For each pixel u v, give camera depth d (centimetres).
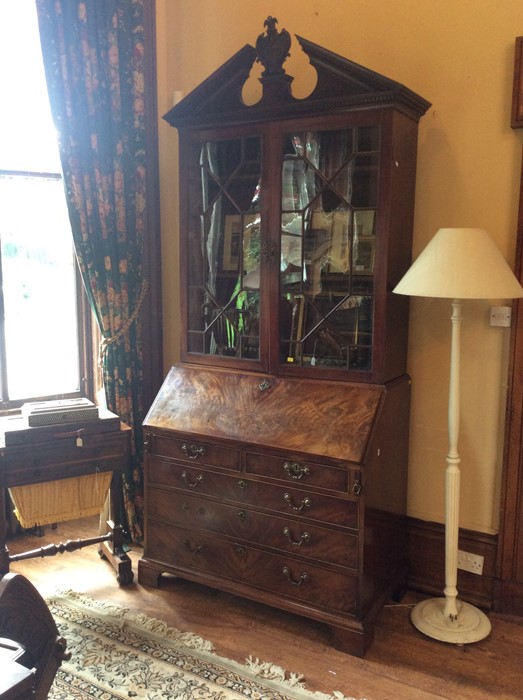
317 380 242
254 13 288
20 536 313
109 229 296
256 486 238
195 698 201
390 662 220
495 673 215
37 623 156
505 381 246
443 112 247
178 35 312
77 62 279
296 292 244
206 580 255
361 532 218
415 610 248
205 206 263
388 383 237
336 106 224
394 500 249
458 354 229
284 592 238
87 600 257
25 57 296
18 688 114
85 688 205
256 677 211
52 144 309
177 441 257
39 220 313
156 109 315
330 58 220
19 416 273
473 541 256
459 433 257
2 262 303
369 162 224
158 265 324
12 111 296
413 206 247
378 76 211
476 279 204
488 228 244
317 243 238
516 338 237
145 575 271
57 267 321
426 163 253
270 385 249
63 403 263
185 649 226
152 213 319
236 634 236
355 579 221
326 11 268
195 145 261
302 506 228
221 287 264
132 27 297
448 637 230
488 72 238
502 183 239
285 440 230
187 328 275
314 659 222
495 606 252
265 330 250
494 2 234
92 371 333
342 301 235
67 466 253
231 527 247
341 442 220
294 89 280
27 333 316
